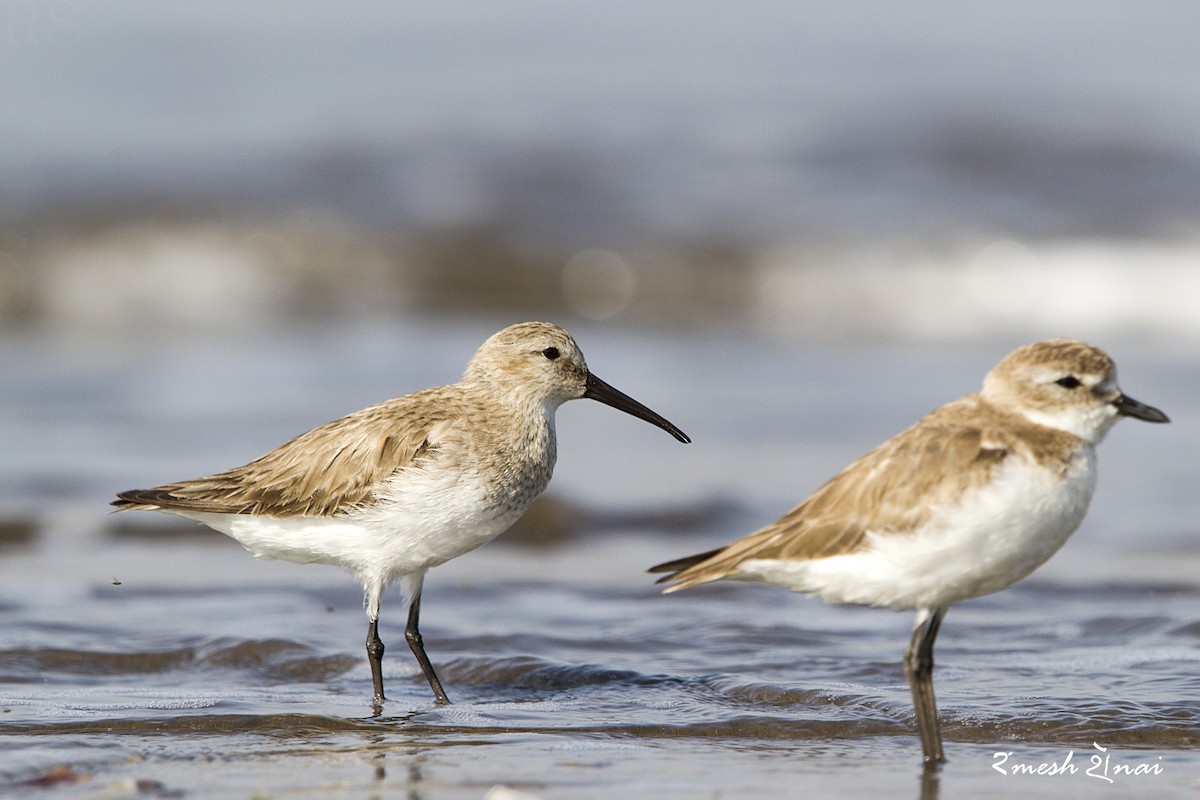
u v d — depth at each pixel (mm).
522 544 14008
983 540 7641
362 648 10617
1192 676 9672
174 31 39062
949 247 25734
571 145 30078
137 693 9500
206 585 12375
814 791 7652
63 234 26125
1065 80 34750
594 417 18703
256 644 10484
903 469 7742
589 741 8570
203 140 30859
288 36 39375
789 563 7895
